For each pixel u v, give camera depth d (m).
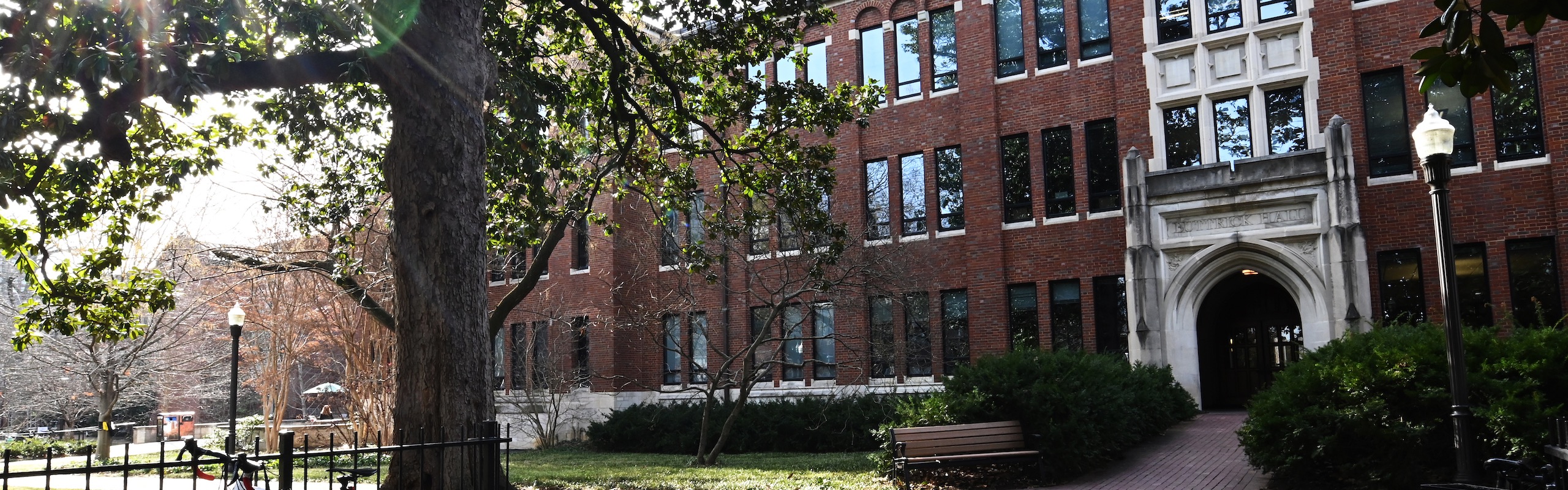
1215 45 21.92
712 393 19.50
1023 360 14.87
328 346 33.25
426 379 9.80
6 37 9.27
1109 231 22.70
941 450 13.55
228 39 11.65
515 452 25.64
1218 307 23.23
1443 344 11.64
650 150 18.27
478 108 10.52
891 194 25.52
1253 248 20.38
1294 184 20.09
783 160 16.73
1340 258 19.33
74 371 27.06
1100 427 14.43
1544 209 19.06
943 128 25.12
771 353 26.75
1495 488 6.43
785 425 22.55
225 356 30.16
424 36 10.14
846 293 23.14
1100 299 22.77
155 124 12.88
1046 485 13.54
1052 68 23.89
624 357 28.83
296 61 10.56
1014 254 23.89
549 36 18.94
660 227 24.11
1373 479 11.20
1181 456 15.33
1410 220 19.97
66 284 12.70
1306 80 20.94
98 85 8.76
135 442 42.50
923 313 24.75
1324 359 12.62
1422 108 20.20
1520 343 11.29
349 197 17.22
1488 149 19.66
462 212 10.15
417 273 9.94
